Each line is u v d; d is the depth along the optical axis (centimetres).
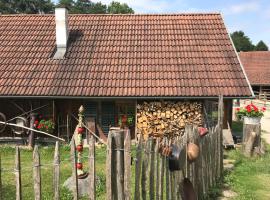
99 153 1265
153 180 591
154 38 1723
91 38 1741
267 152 1339
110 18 1878
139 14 1897
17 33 1789
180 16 1877
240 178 1010
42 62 1597
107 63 1582
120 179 526
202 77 1504
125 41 1712
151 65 1566
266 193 892
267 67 4397
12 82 1489
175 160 625
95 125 1474
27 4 6250
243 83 1479
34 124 1391
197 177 772
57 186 514
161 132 1473
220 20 1836
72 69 1552
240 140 1552
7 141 1429
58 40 1661
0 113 1463
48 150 1309
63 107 1517
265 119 2634
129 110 1523
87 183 834
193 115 1467
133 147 1284
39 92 1435
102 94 1425
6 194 820
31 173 1018
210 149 891
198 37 1725
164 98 1429
